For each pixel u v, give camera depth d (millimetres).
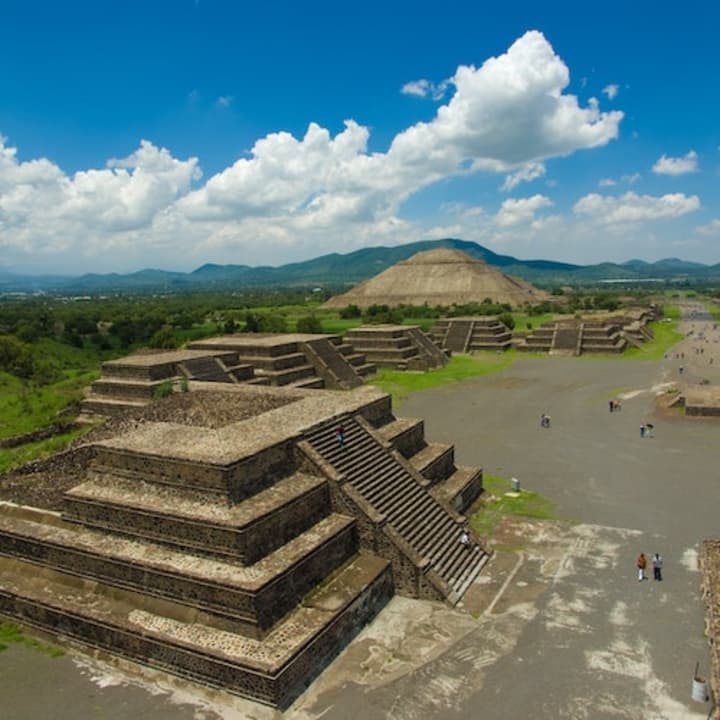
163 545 21328
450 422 50719
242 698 17453
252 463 22641
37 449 37312
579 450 41844
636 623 20859
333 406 30859
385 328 86938
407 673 18609
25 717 17172
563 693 17547
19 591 21719
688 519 29547
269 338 68375
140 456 23219
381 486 26469
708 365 78125
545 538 27891
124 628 19297
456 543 25844
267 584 18938
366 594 21469
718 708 16062
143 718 17031
